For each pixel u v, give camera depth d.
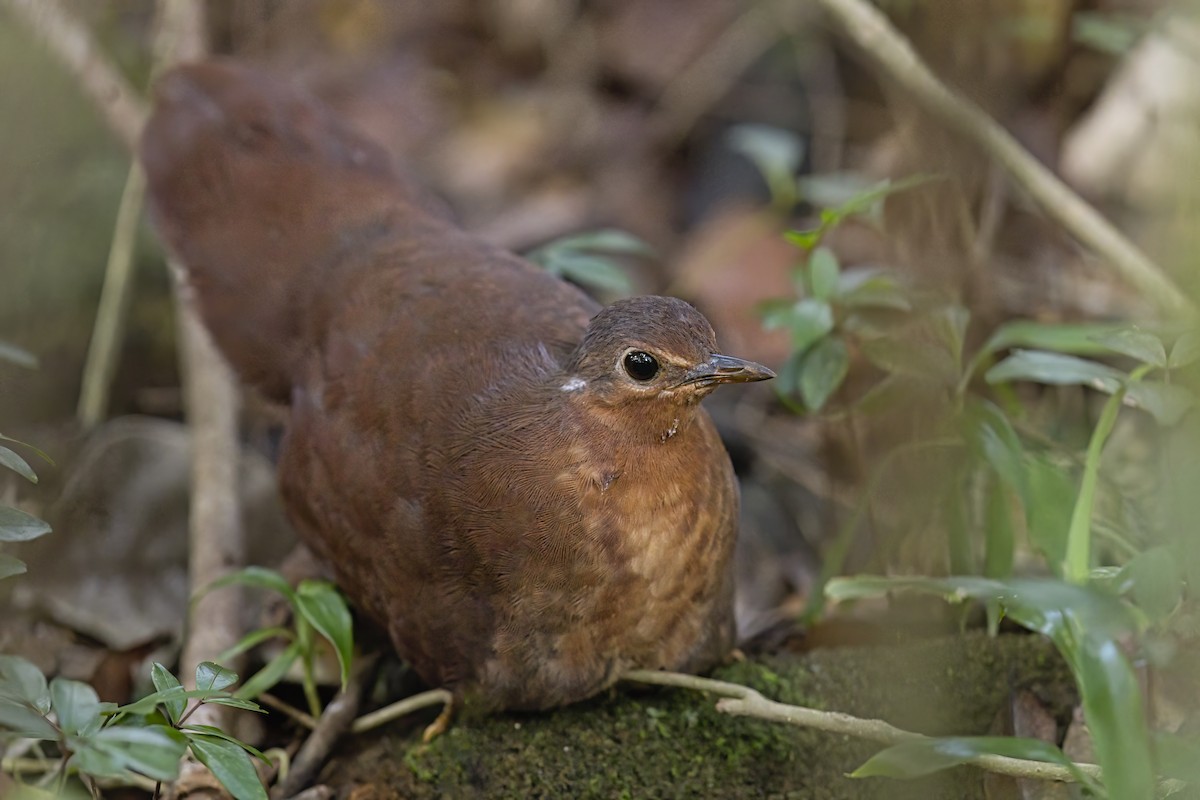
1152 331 7.18
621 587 6.94
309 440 7.81
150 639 8.85
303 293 8.33
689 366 6.76
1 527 5.80
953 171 8.43
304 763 7.71
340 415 7.62
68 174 11.63
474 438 7.03
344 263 8.26
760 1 12.86
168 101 9.20
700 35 13.20
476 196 12.53
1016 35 10.41
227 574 8.72
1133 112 10.93
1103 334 6.84
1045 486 7.20
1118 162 10.98
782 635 8.77
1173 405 6.57
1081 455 8.33
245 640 7.79
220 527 9.09
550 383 7.07
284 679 8.45
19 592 8.95
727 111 12.80
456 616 7.11
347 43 13.75
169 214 8.96
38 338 11.09
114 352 10.68
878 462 8.31
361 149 9.11
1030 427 8.61
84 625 8.90
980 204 9.05
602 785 7.18
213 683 5.69
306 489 7.80
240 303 8.53
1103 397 9.73
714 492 7.14
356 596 7.75
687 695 7.54
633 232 12.16
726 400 10.88
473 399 7.17
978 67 9.05
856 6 9.41
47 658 8.68
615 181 12.58
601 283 8.98
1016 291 10.44
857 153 12.16
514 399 7.09
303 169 8.81
